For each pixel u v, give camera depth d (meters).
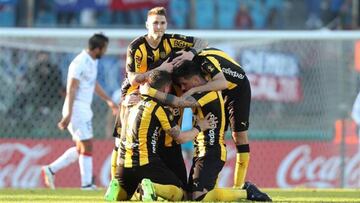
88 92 29.75
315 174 35.75
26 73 35.44
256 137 35.84
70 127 29.77
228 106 23.59
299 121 36.25
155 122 20.25
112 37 35.09
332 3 52.91
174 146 21.69
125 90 22.22
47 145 34.88
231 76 22.97
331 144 36.00
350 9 50.22
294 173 35.75
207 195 20.58
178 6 50.25
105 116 34.94
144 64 21.70
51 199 22.00
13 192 25.75
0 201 20.81
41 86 35.50
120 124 22.27
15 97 35.25
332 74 36.53
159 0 49.84
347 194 25.50
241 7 51.59
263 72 36.19
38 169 34.69
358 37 36.59
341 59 36.62
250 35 36.00
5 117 35.00
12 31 35.22
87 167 29.70
